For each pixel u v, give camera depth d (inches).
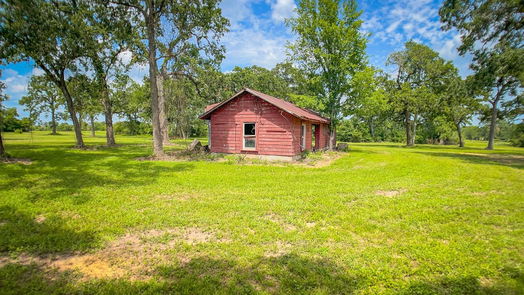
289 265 131.3
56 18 582.6
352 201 252.7
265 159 606.5
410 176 393.4
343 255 143.3
